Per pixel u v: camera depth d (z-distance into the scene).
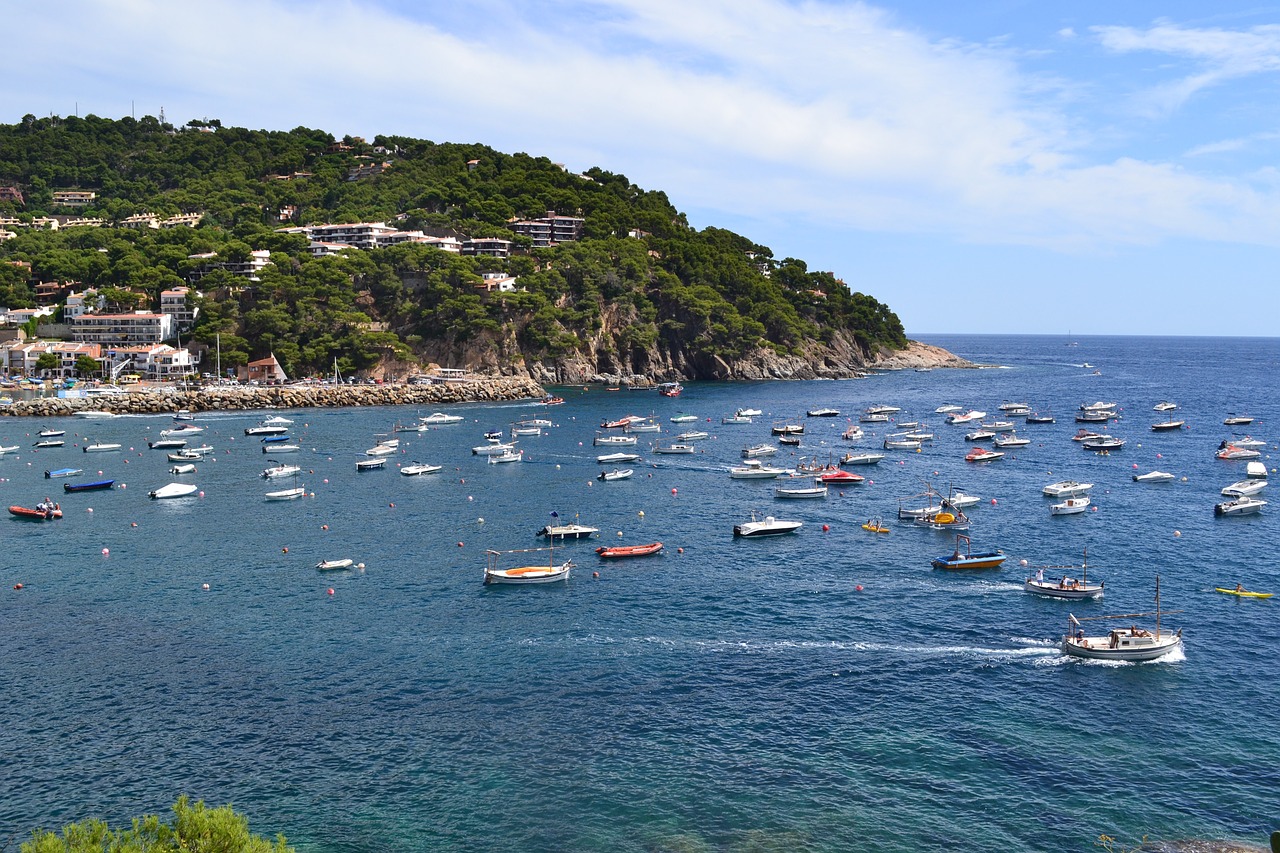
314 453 193.00
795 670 79.75
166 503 146.38
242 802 60.09
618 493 154.75
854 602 97.12
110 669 80.06
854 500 149.12
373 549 118.81
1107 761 64.50
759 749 66.44
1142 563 110.94
